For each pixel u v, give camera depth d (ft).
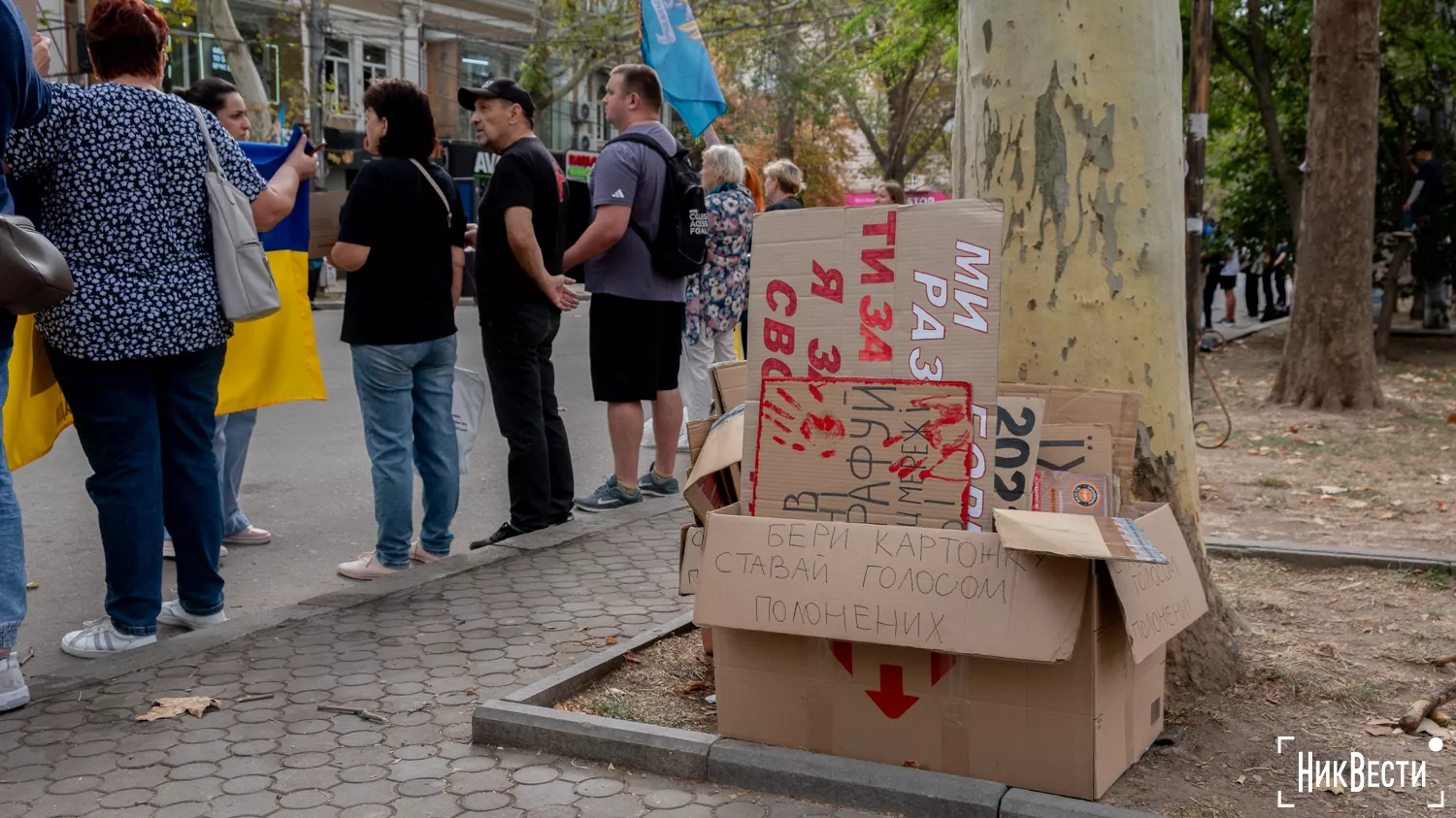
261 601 15.43
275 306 13.08
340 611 13.70
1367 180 33.71
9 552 10.88
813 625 9.09
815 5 107.24
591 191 19.33
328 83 96.99
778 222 9.84
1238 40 50.83
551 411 18.12
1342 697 11.07
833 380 9.59
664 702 11.12
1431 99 52.42
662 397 19.99
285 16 95.45
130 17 12.52
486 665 12.00
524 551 16.44
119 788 9.27
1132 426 10.23
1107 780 8.99
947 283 9.24
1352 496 21.67
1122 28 10.93
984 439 9.11
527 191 16.57
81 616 14.53
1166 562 7.88
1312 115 34.32
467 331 56.34
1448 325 57.57
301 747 10.03
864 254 9.53
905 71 111.55
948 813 8.78
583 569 15.62
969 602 8.66
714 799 9.22
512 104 16.92
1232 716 10.69
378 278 15.38
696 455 11.23
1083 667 8.64
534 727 10.02
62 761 9.75
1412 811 8.92
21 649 13.23
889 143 124.16
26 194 11.99
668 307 19.35
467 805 9.04
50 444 13.84
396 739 10.22
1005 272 11.33
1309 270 34.19
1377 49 33.14
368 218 15.05
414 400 16.49
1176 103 11.50
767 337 9.87
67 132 11.82
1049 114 11.02
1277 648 12.43
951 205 9.25
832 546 9.21
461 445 17.88
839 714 9.46
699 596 9.53
